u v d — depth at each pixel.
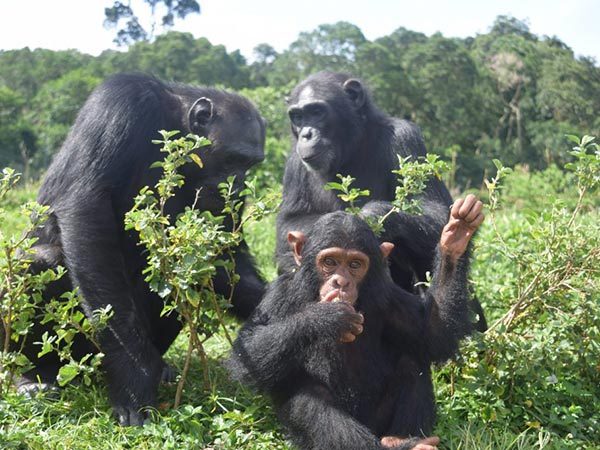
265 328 2.37
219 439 2.30
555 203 2.65
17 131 15.62
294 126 3.08
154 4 22.23
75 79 17.39
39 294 2.45
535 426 2.43
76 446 2.26
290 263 2.85
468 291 2.53
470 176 16.61
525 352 2.50
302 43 22.12
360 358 2.39
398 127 2.97
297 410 2.28
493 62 21.23
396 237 2.79
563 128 17.89
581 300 2.59
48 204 2.62
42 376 2.61
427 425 2.35
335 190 2.99
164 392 2.57
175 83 2.82
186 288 2.34
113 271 2.49
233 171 2.71
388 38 24.88
